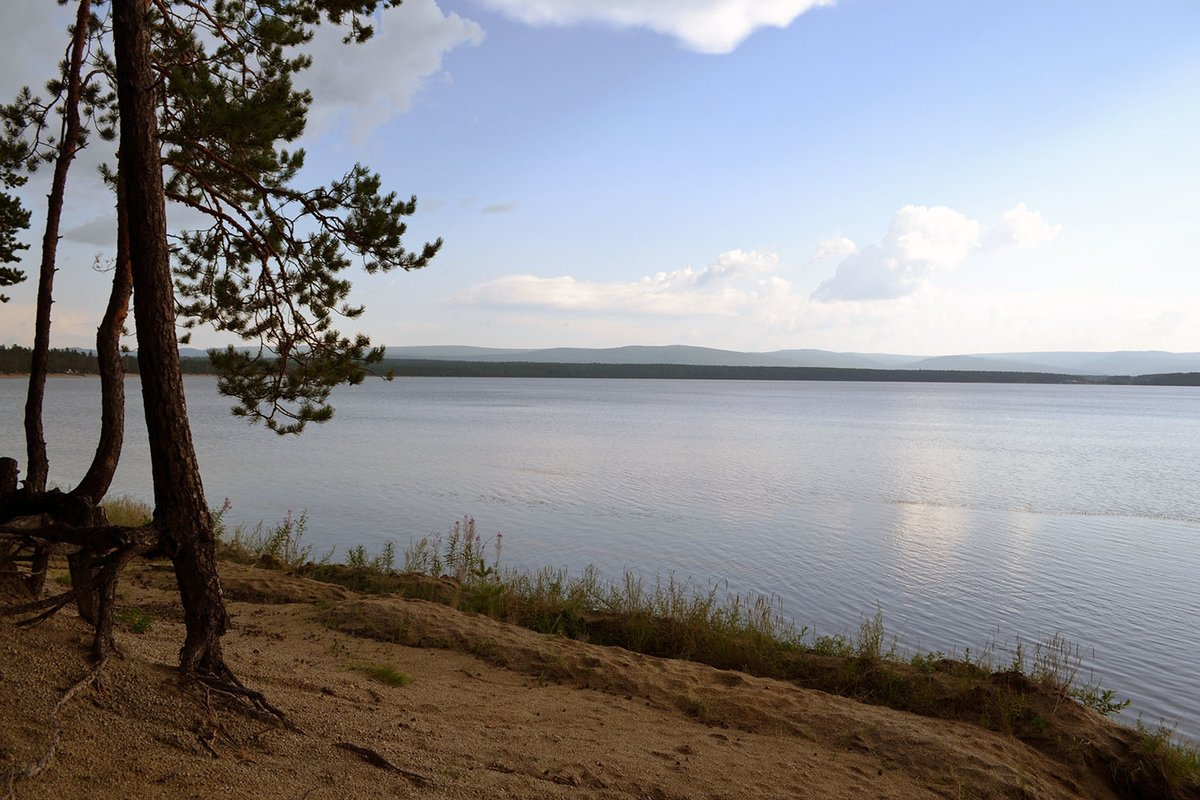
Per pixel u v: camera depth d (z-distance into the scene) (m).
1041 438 64.38
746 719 6.76
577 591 11.52
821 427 74.00
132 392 122.38
